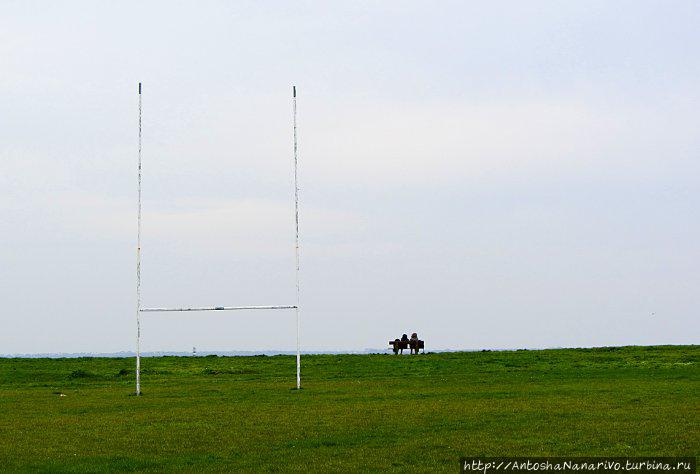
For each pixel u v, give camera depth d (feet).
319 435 85.25
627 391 124.26
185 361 236.84
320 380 164.35
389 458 72.49
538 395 121.19
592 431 83.66
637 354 220.02
